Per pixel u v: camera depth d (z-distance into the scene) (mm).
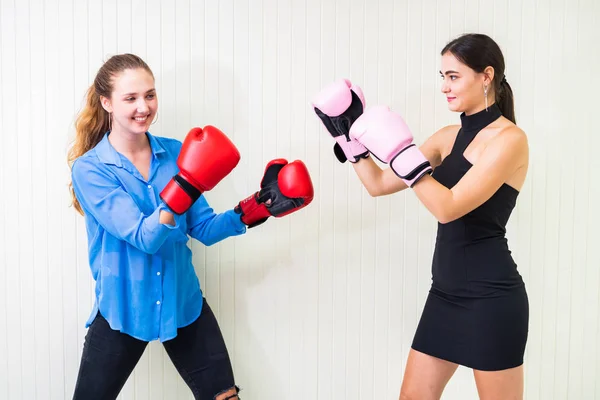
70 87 2416
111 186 2033
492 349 2076
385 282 2744
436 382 2250
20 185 2428
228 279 2602
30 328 2475
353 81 2635
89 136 2191
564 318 2941
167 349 2262
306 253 2662
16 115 2402
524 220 2859
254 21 2521
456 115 2727
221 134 1987
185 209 1963
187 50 2477
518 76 2787
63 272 2477
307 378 2709
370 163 2283
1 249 2436
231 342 2625
